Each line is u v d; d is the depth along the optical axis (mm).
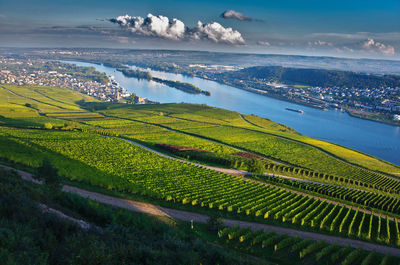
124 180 79188
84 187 67125
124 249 28516
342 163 147750
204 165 116312
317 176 124000
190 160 122250
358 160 158375
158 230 44312
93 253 25547
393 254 54688
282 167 125875
